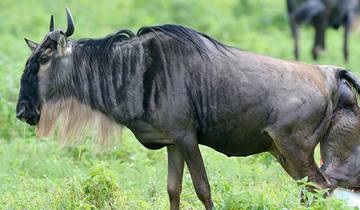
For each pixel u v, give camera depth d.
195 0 53.56
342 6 48.56
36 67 21.72
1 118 30.53
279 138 21.42
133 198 23.16
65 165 27.08
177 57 21.25
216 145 21.86
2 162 27.38
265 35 52.16
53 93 21.91
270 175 26.08
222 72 21.27
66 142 22.30
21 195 23.70
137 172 26.00
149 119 21.31
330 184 21.81
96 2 53.78
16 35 46.91
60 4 52.53
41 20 49.25
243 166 26.59
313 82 21.70
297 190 21.33
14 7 51.81
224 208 20.86
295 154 21.55
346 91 22.31
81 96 21.86
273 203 20.89
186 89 21.09
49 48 21.67
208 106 21.25
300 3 48.28
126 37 21.81
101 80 21.62
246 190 21.81
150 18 51.50
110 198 22.78
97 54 21.67
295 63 22.03
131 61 21.41
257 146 21.84
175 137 21.17
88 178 22.92
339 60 48.50
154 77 21.19
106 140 22.14
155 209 22.69
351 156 22.58
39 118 22.05
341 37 55.78
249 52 21.83
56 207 22.66
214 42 21.67
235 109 21.25
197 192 21.27
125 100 21.44
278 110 21.31
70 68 21.77
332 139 22.59
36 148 28.34
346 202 21.36
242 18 53.75
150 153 28.20
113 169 25.98
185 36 21.38
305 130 21.53
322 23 48.56
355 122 22.42
